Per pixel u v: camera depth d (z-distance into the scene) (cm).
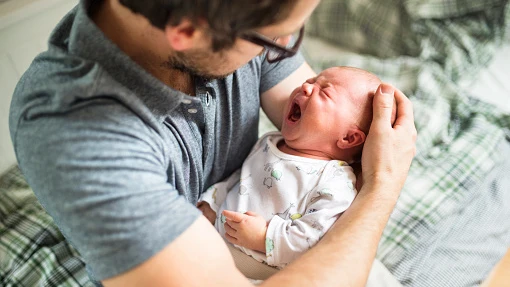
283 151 98
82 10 59
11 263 124
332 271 64
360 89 94
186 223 58
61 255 126
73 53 60
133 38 62
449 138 149
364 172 81
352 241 69
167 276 55
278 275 64
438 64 170
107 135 55
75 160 54
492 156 143
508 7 170
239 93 84
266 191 92
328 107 93
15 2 130
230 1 52
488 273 129
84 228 54
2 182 148
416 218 127
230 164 97
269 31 58
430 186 135
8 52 133
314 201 87
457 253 126
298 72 100
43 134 55
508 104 159
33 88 59
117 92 57
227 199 95
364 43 189
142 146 58
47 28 139
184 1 53
